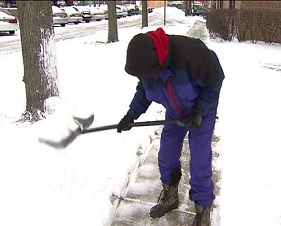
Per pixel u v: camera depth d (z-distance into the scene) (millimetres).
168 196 2832
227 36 14727
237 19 14477
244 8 15328
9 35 18375
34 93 4555
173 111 2445
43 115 4586
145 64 1946
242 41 14508
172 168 2721
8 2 36781
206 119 2357
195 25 26984
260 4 15281
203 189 2549
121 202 3078
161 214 2832
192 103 2289
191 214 2914
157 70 1997
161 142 2670
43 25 4445
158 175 3510
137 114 2553
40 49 4473
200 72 2092
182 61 2078
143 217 2893
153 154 3979
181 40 2127
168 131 2598
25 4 4289
